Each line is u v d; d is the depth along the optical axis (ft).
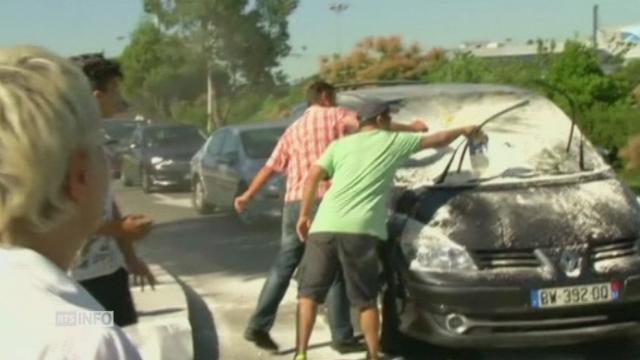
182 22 136.56
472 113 27.48
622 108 78.69
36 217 5.38
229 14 134.82
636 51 130.62
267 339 26.66
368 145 23.57
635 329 23.73
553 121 27.58
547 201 24.48
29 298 5.11
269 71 137.59
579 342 24.52
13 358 4.97
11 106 5.29
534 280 23.21
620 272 23.50
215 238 48.70
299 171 25.71
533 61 94.89
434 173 25.89
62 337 5.01
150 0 137.90
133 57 142.00
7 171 5.28
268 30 136.15
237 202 26.45
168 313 26.78
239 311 31.60
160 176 78.02
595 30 112.47
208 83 137.49
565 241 23.52
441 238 23.79
